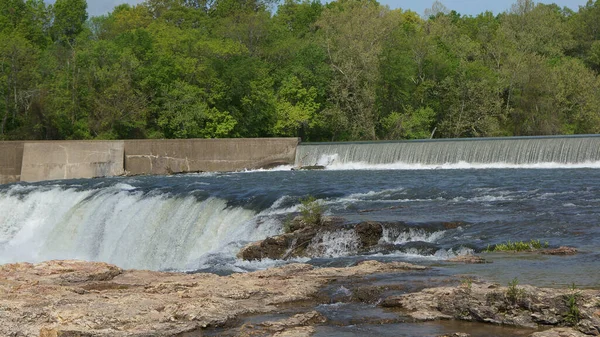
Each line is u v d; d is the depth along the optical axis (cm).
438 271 1517
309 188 3350
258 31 8900
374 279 1431
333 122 8150
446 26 10456
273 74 8350
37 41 9612
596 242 1909
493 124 8519
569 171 4031
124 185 3803
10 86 7125
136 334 1059
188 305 1208
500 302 1141
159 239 3045
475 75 8750
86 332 1060
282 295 1298
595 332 1027
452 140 5100
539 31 10625
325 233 2128
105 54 7319
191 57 7594
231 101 7644
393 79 8644
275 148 5647
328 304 1258
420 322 1131
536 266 1548
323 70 8325
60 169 5553
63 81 7206
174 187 3516
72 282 1521
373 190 3216
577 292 1119
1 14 9931
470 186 3322
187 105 7169
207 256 2255
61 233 3459
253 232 2442
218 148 5644
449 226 2202
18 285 1428
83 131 7050
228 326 1132
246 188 3344
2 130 6925
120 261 3166
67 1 11156
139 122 6988
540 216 2323
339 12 9531
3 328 1100
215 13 11669
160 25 8950
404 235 2155
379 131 8631
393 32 9062
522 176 3788
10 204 3791
